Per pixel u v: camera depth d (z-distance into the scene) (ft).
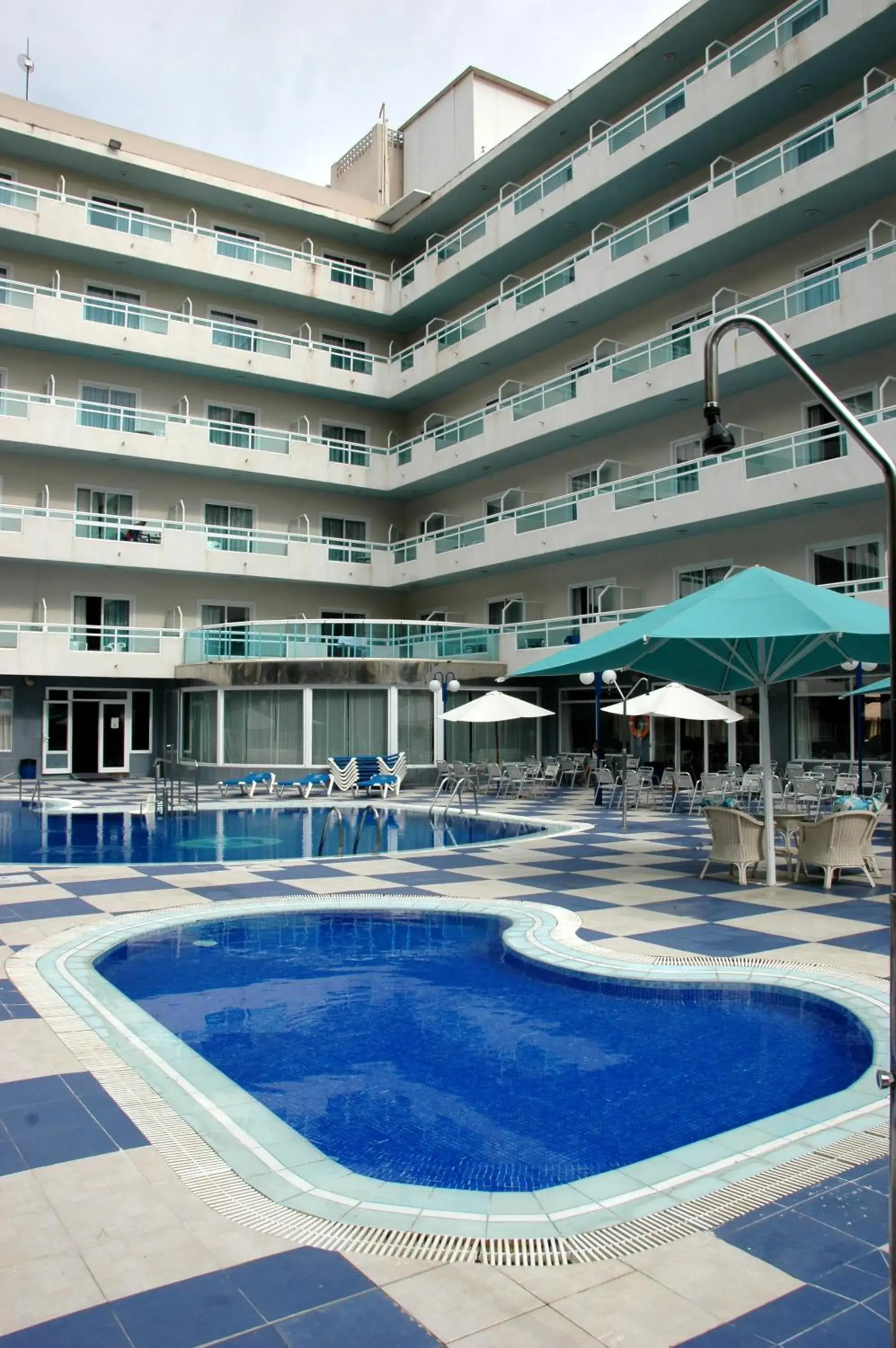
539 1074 17.87
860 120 69.10
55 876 40.34
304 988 24.12
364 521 126.21
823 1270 10.84
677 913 32.27
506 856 46.55
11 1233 11.73
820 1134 14.88
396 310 122.31
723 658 40.40
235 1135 14.92
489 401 114.73
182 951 28.07
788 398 79.51
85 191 108.27
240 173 116.16
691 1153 14.26
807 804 62.95
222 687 94.22
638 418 92.32
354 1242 11.57
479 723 97.50
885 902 34.12
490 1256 11.23
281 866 43.37
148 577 109.19
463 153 122.01
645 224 87.10
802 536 78.23
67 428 100.27
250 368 111.55
